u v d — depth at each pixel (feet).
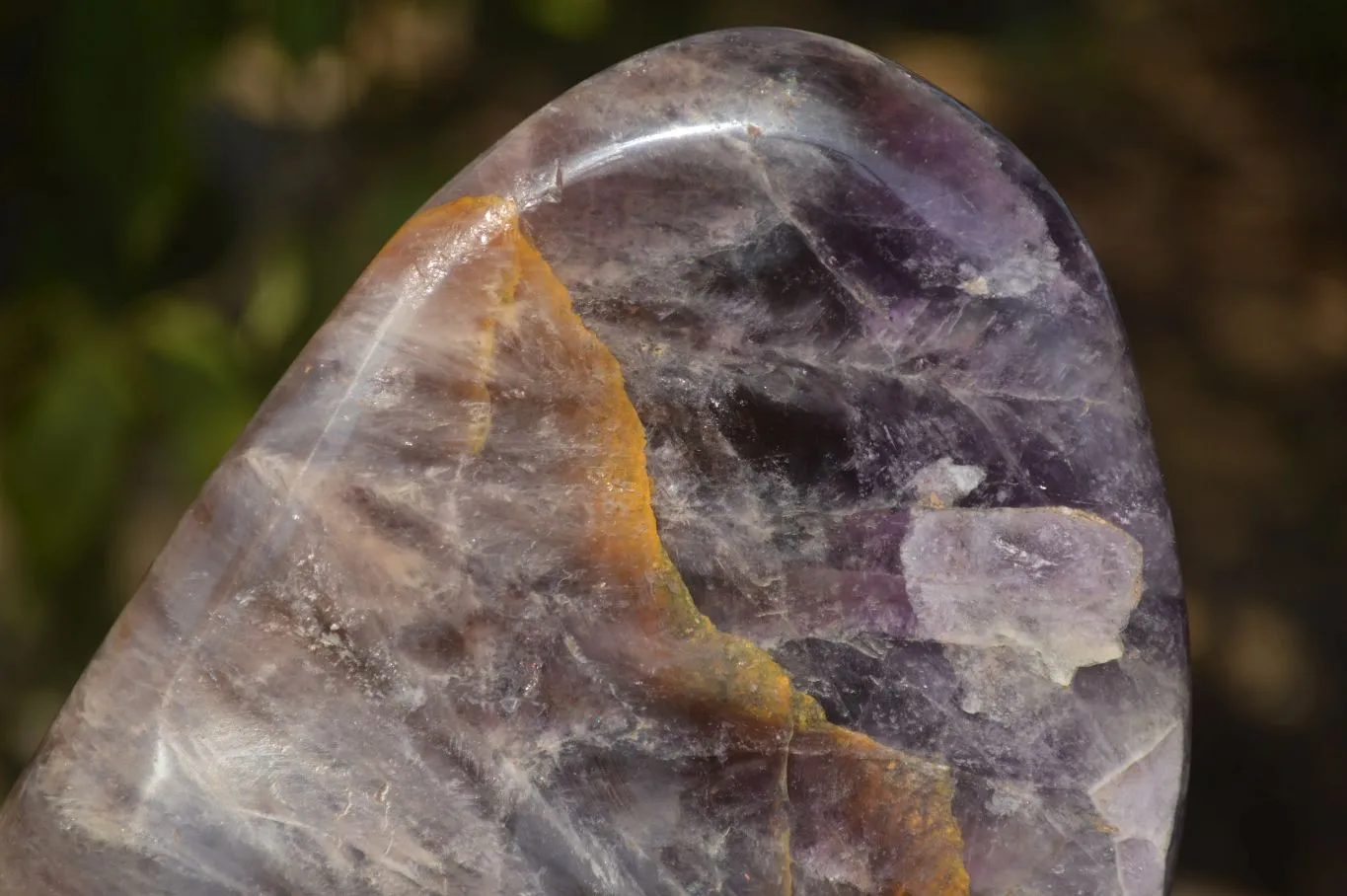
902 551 0.94
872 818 0.94
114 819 0.93
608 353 0.94
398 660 0.93
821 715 0.94
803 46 0.95
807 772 0.93
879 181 0.95
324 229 1.72
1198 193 2.61
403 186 1.74
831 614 0.94
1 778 1.48
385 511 0.93
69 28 1.45
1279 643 1.92
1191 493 2.10
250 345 1.62
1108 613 0.94
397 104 1.95
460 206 0.94
